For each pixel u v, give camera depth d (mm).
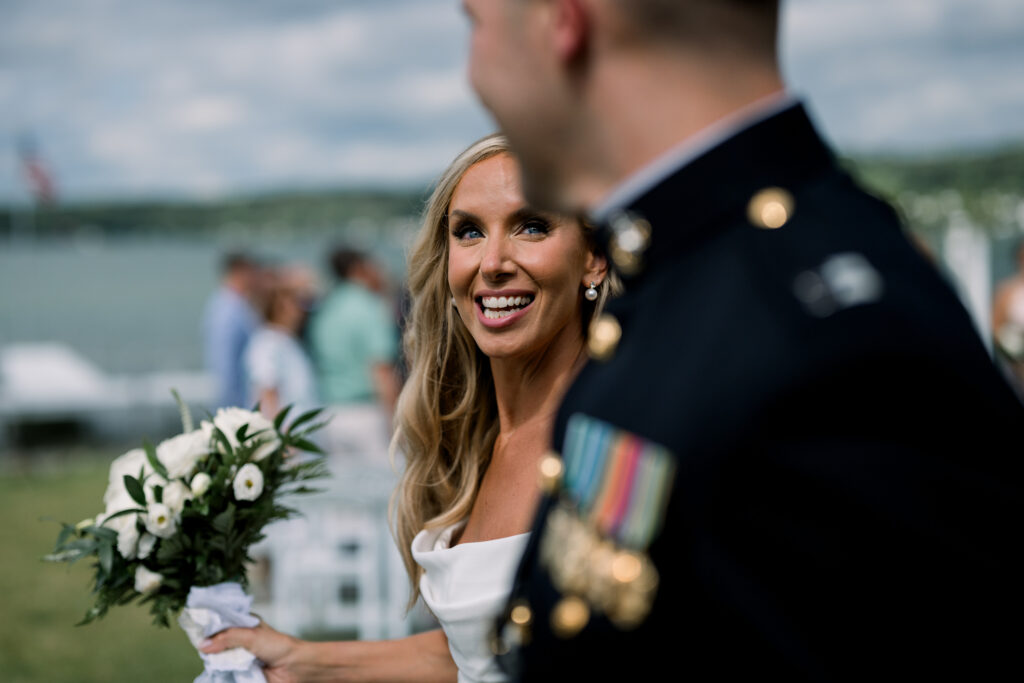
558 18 872
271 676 2014
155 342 22656
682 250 891
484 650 1728
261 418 2137
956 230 9695
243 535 2074
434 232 2043
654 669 840
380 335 6281
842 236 850
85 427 12711
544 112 901
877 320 790
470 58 948
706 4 848
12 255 55844
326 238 41656
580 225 1855
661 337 872
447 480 2096
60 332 26438
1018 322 7523
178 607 2049
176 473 2012
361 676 2023
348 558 5426
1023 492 799
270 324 6211
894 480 755
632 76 866
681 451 810
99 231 59219
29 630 5707
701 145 868
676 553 823
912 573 750
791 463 775
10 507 8789
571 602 877
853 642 767
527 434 1929
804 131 896
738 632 795
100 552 1952
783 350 796
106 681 4887
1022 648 763
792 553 774
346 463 5906
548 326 1857
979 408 796
